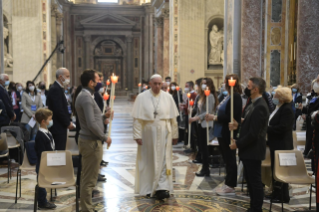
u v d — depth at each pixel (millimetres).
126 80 34750
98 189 5676
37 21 16125
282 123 4645
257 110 4238
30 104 8609
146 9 33094
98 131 4168
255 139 4273
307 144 6012
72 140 6383
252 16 10461
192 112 7398
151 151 5219
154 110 5168
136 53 34562
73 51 33156
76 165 7027
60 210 4703
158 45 26156
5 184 5918
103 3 34688
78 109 4277
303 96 8445
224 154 5469
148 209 4750
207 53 17406
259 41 10523
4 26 16094
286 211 4648
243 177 5555
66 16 31219
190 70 17219
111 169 7012
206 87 6012
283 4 10836
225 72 11469
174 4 17438
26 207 4812
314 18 8250
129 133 12047
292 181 4254
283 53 10914
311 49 8305
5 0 15984
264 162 5293
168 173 5184
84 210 4312
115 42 34656
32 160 5203
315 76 8336
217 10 17250
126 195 5359
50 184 4168
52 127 5113
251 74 10492
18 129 6633
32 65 16156
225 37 11445
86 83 4301
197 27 17203
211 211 4676
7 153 5855
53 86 5141
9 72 16078
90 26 33062
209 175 6488
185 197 5258
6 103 6953
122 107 23688
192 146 8617
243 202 5035
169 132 5293
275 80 10922
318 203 3523
